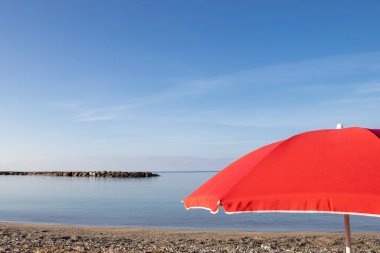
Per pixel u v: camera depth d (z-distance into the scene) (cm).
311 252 1652
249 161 392
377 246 1812
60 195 6450
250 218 3284
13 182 12644
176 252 1580
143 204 4697
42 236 2073
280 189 309
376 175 304
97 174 18138
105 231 2420
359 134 360
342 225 2836
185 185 10181
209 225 2877
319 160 334
